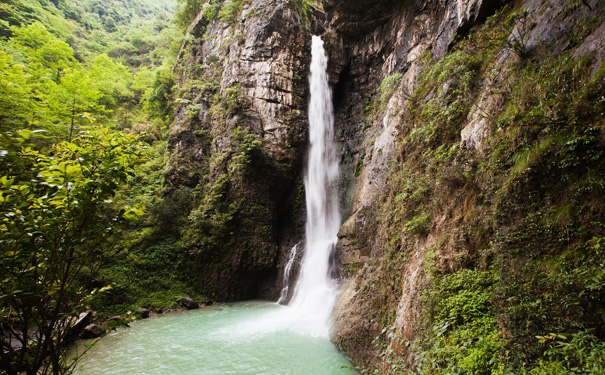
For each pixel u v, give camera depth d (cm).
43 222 276
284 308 1720
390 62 2123
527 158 525
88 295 341
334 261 1639
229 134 2164
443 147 927
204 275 1908
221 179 2050
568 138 460
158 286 1748
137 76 3481
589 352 328
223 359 1015
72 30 3888
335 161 2400
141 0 7069
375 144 1616
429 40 1727
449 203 784
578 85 491
